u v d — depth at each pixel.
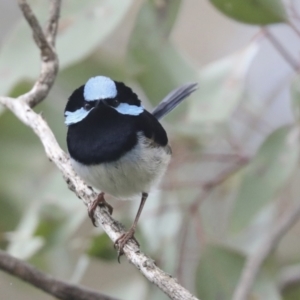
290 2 10.49
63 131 12.09
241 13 10.38
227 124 11.70
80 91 9.06
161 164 9.27
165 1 11.25
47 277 9.55
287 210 11.85
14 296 13.76
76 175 9.25
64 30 10.64
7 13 15.19
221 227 12.28
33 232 10.66
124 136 8.71
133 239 8.73
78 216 10.77
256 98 12.30
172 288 7.09
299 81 10.79
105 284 13.48
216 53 15.36
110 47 14.40
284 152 10.51
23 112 9.82
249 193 10.46
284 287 12.12
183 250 10.97
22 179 12.43
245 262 11.09
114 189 9.10
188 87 11.05
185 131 11.41
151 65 11.51
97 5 10.70
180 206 11.35
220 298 11.09
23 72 10.73
